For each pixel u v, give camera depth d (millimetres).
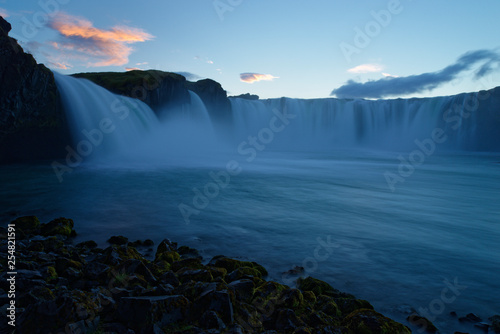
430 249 9906
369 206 17141
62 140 37406
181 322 4527
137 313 4230
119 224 11906
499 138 111750
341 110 125625
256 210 15328
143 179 25562
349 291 6750
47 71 35219
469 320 5641
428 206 17641
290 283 7008
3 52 29172
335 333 4598
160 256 7820
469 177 35812
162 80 62031
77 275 5930
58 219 10633
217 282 5770
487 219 14539
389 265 8406
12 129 31672
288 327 4809
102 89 45062
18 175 25531
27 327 3807
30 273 5738
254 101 114312
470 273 7973
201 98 87750
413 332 5215
